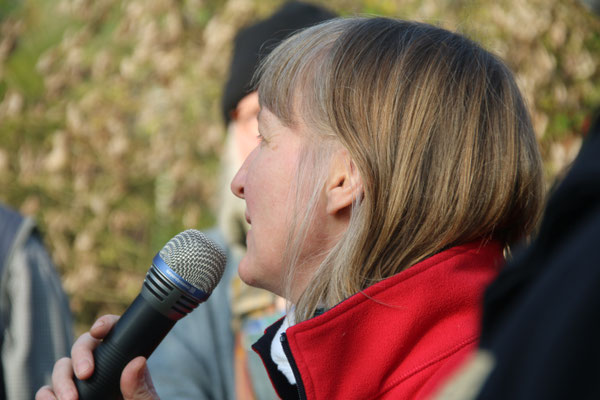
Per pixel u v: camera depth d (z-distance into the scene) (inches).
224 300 282.0
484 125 154.6
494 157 153.7
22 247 319.0
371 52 157.6
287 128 162.4
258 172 164.6
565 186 75.2
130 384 156.7
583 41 573.3
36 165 604.1
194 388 272.2
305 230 157.9
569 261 72.3
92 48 631.8
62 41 633.0
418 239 151.6
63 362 169.5
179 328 279.7
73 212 609.3
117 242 609.9
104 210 601.6
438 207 150.7
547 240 78.0
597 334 67.9
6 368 307.0
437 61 156.3
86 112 605.0
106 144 602.9
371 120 152.8
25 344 308.0
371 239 152.1
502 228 159.9
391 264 153.0
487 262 155.3
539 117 526.3
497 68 162.6
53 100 612.7
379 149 151.6
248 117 315.3
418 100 152.5
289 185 160.2
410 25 164.6
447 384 85.0
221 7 614.2
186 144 598.5
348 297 150.9
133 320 160.7
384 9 540.4
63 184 607.8
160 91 603.5
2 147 604.1
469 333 144.3
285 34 316.2
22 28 616.1
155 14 602.2
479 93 155.6
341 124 154.3
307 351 143.5
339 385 143.3
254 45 317.4
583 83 560.7
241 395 269.7
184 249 161.2
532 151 161.9
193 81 596.7
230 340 277.3
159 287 159.9
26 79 613.9
